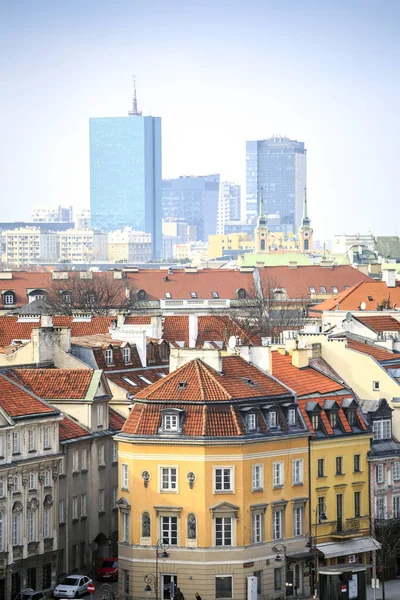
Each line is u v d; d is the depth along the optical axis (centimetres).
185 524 18838
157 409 19062
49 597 18888
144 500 18950
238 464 18875
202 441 18712
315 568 19638
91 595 18762
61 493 19925
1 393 19238
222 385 19225
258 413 19312
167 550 18850
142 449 18962
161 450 18912
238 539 18875
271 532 19362
